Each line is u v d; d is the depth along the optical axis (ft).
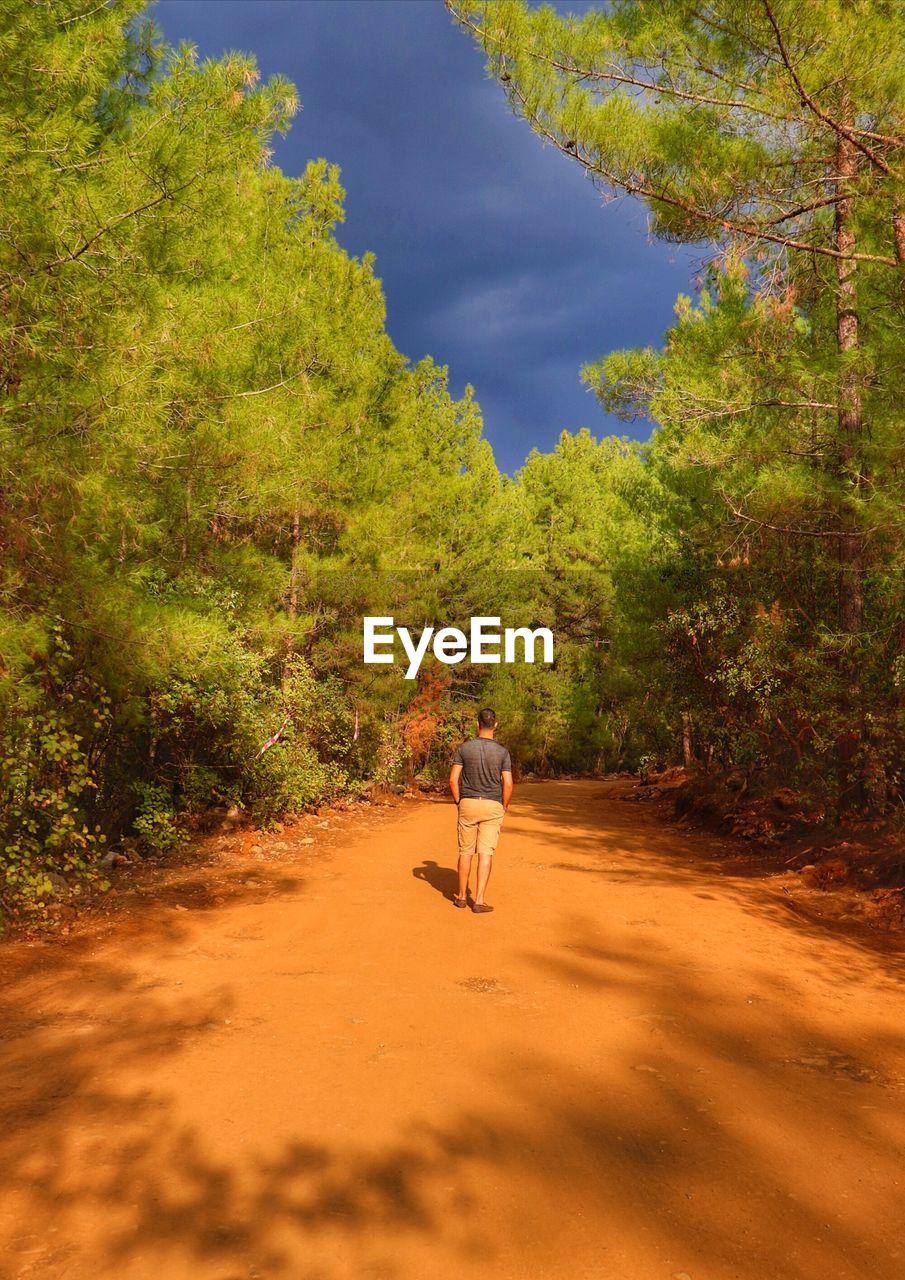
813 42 33.30
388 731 74.84
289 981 19.24
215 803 44.75
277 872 33.63
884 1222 10.16
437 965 20.76
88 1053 14.73
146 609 26.07
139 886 29.22
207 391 29.37
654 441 62.03
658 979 19.95
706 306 51.44
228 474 33.71
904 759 37.96
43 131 21.91
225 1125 12.20
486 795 27.04
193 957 21.07
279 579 42.22
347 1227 9.73
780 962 21.62
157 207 24.40
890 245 36.55
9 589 23.04
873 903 27.86
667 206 38.47
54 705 28.09
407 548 72.18
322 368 53.42
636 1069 14.73
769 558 47.73
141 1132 11.91
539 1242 9.55
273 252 51.88
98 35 23.15
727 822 46.93
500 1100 13.32
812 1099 13.73
